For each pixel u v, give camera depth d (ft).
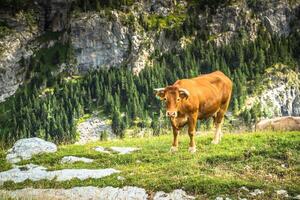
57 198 63.62
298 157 72.13
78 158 82.94
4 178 74.79
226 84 88.69
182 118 80.18
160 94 77.56
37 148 89.61
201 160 73.26
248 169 69.36
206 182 62.95
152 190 63.46
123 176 69.56
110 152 87.30
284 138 83.51
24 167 79.82
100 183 67.56
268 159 71.92
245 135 92.43
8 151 91.40
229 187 61.67
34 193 66.54
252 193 60.49
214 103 84.58
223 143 86.07
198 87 82.17
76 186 68.13
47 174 74.08
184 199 60.64
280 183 63.72
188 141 91.09
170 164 73.00
